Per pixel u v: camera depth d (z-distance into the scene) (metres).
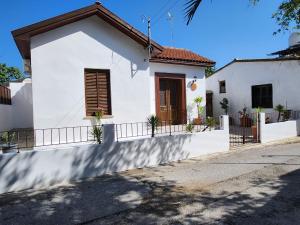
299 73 13.72
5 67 30.48
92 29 9.55
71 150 6.50
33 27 8.41
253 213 4.47
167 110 13.50
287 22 12.11
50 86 8.87
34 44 8.66
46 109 8.81
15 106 15.38
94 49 9.58
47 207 4.89
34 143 8.65
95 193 5.59
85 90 9.54
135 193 5.56
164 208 4.79
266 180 6.27
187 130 10.58
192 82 14.14
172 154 8.43
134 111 10.33
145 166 7.80
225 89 18.11
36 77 8.69
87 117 9.42
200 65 14.15
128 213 4.60
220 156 9.05
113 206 4.90
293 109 14.02
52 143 8.81
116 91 10.00
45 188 5.97
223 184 6.05
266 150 9.97
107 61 9.83
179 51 15.15
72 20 9.05
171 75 13.41
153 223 4.21
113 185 6.10
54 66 8.92
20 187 5.83
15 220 4.39
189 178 6.57
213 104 19.14
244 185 5.94
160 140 8.14
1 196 5.48
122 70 10.12
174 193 5.53
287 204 4.80
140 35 10.09
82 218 4.43
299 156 8.77
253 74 16.06
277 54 17.45
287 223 4.08
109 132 7.11
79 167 6.61
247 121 15.84
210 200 5.11
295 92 13.91
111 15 9.50
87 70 9.61
